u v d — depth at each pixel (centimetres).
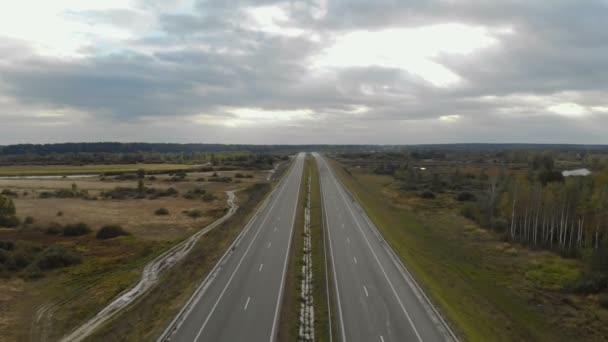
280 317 3244
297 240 5725
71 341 3097
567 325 3575
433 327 3112
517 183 7206
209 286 3931
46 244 6009
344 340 2897
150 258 5262
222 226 6950
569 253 5675
